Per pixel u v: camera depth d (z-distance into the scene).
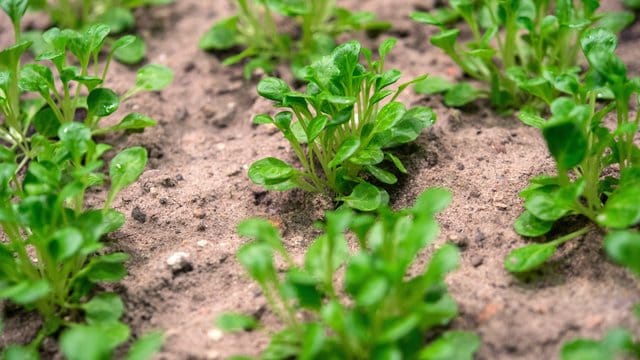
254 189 0.73
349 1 0.90
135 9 0.90
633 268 0.62
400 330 0.59
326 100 0.70
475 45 0.79
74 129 0.65
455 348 0.62
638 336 0.62
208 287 0.68
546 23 0.75
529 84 0.71
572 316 0.64
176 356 0.64
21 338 0.66
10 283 0.65
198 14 0.90
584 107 0.64
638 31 0.84
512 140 0.76
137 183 0.75
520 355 0.63
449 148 0.75
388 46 0.72
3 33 0.88
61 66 0.72
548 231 0.68
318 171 0.74
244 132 0.79
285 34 0.86
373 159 0.69
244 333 0.65
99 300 0.66
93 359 0.59
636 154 0.69
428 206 0.62
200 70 0.84
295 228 0.71
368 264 0.60
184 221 0.72
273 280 0.63
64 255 0.62
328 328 0.64
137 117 0.75
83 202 0.73
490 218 0.70
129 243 0.70
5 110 0.75
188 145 0.78
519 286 0.66
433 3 0.89
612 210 0.64
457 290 0.66
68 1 0.89
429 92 0.79
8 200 0.65
